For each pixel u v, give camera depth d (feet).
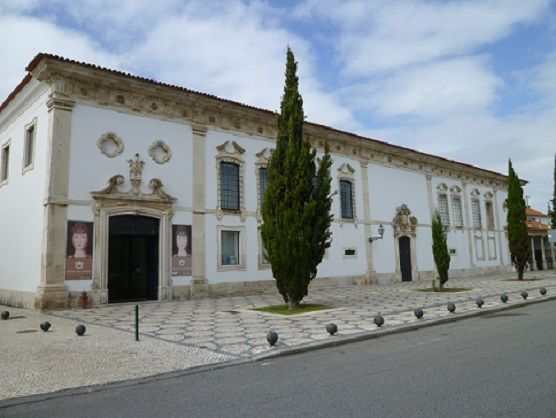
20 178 59.72
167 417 16.38
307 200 48.98
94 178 54.65
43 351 27.91
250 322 39.45
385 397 17.51
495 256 123.44
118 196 55.72
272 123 73.92
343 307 49.19
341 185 86.43
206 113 66.54
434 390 18.20
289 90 51.11
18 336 33.30
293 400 17.70
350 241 85.46
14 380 21.48
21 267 56.39
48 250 50.14
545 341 28.04
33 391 19.81
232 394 19.03
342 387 19.29
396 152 97.19
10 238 60.64
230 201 68.49
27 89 58.70
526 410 15.46
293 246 47.83
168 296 58.90
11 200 61.77
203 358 25.89
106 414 16.99
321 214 50.26
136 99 59.57
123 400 18.75
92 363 24.79
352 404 16.81
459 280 97.14
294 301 48.47
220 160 67.46
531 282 85.10
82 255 52.47
